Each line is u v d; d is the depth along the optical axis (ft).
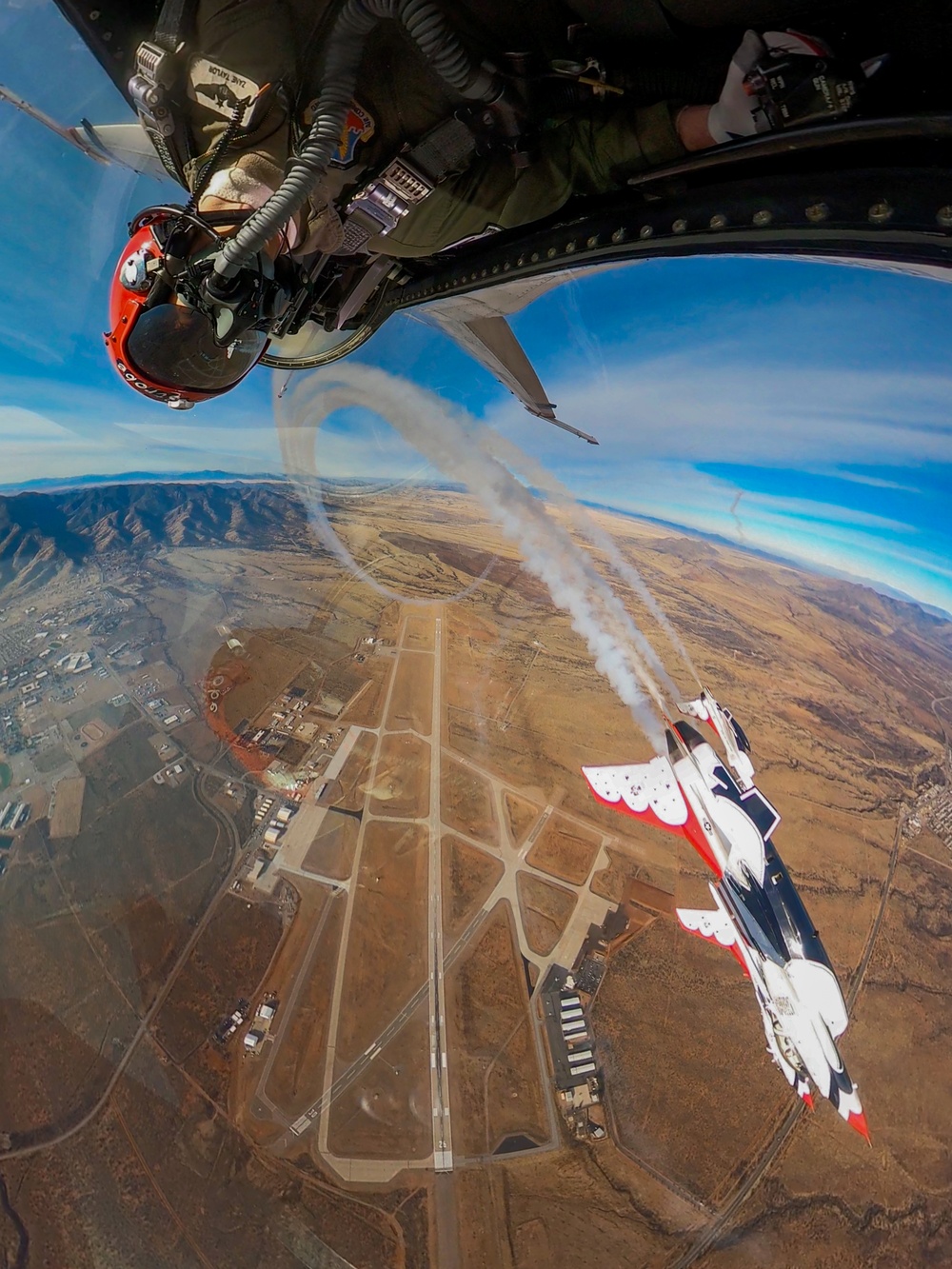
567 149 7.43
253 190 6.70
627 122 6.86
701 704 38.63
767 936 29.22
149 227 7.38
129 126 10.69
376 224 7.88
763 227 5.93
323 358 11.70
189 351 8.23
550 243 8.64
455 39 5.66
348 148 6.95
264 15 6.12
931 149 4.80
